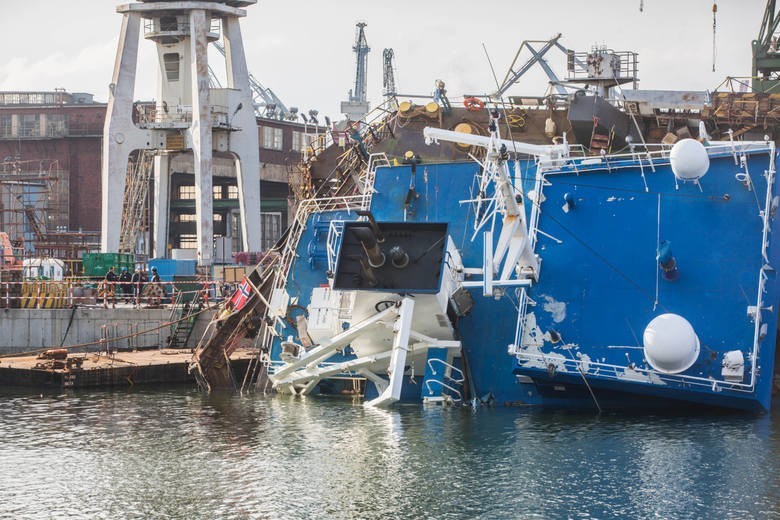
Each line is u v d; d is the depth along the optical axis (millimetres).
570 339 34750
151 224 138000
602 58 60688
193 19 96812
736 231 33500
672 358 32219
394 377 36062
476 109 50875
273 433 33750
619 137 50594
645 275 34281
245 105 103688
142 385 46719
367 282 35969
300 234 41750
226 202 141625
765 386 33031
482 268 37656
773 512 24750
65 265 95500
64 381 45250
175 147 99062
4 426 36031
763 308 32906
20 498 27062
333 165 54938
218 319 45219
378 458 30125
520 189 38312
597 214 35594
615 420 34406
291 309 41062
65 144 164375
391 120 51875
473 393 37219
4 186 122375
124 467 29906
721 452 29750
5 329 63562
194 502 26500
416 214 39938
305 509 25766
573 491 26625
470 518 24906
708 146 34625
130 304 67250
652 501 25703
